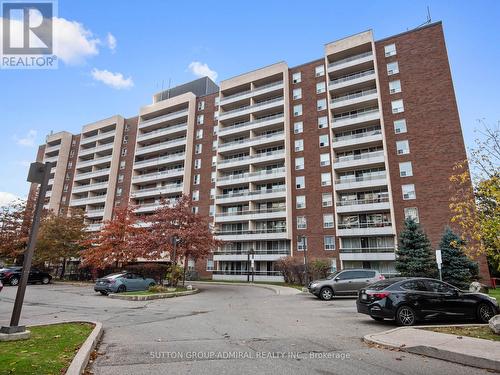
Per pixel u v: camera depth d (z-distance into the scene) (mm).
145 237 28438
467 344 7254
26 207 40469
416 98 37688
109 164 64750
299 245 41000
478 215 11000
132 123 64562
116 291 21203
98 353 6875
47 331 8336
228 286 31953
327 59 44594
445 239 28406
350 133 42000
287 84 47750
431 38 38688
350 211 37344
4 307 14148
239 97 51438
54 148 71000
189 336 8742
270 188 46531
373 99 39469
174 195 54344
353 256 35750
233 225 47562
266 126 47500
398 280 11125
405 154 36719
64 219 38312
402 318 10258
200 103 57312
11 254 38938
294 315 12883
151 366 5992
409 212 35062
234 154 51406
